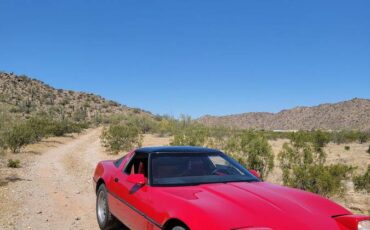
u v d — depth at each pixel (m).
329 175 9.94
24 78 124.88
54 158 18.59
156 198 4.50
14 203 8.28
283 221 3.61
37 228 6.59
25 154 19.59
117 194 5.79
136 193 5.02
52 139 31.62
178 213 3.95
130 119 45.44
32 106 85.69
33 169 14.19
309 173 10.45
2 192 9.36
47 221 7.05
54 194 9.50
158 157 5.28
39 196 9.17
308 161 14.63
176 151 5.48
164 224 4.18
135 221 5.00
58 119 70.75
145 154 5.46
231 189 4.44
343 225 3.81
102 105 122.25
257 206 3.87
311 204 4.13
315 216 3.81
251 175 5.25
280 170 14.23
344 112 144.75
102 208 6.63
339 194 10.09
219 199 4.07
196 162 5.26
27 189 9.98
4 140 19.50
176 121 38.78
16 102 84.44
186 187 4.64
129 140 23.12
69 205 8.38
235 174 5.17
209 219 3.60
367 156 20.84
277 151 21.45
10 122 22.98
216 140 22.34
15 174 12.59
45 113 75.81
